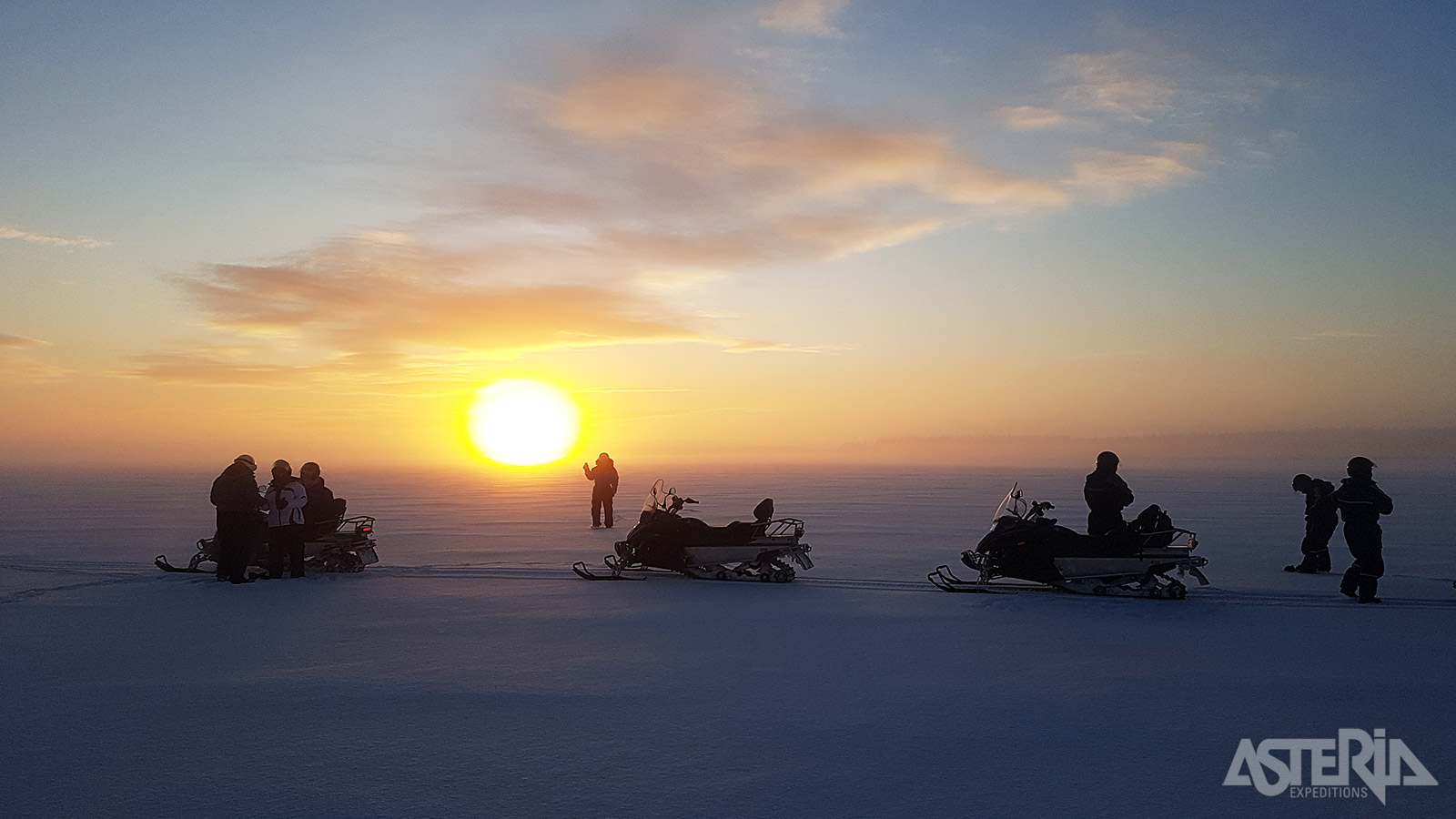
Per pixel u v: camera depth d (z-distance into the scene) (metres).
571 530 23.05
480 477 107.75
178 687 6.93
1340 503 11.42
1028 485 62.34
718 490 55.06
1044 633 9.05
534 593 11.80
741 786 4.85
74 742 5.61
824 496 45.94
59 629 9.32
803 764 5.19
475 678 7.20
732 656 7.98
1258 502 39.06
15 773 5.06
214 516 30.09
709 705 6.41
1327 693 6.73
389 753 5.40
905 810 4.52
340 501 14.27
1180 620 9.85
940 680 7.12
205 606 10.76
